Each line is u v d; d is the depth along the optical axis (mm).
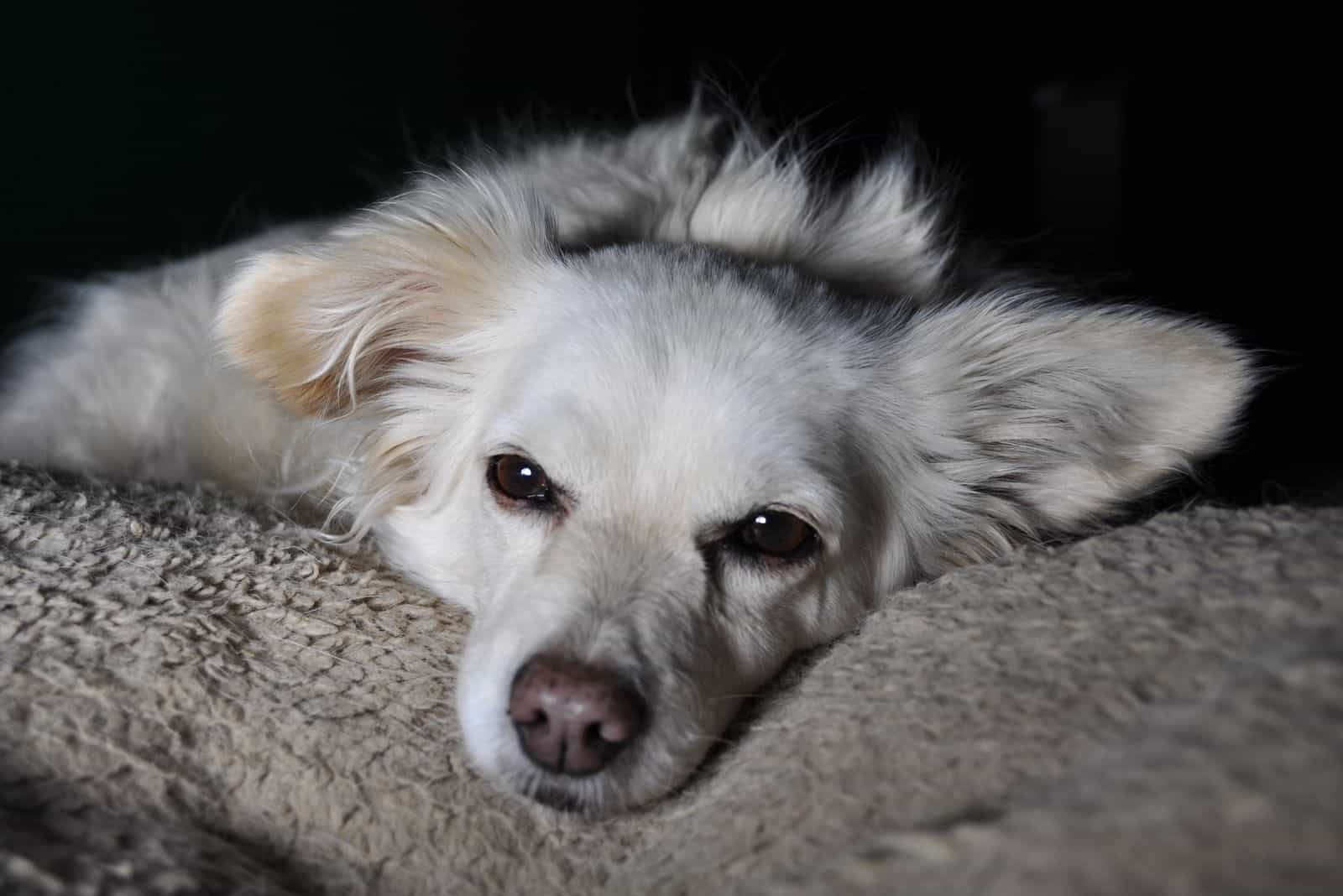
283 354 397
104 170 687
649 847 313
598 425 357
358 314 401
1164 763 247
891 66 838
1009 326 404
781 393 366
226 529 384
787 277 402
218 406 477
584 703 320
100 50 673
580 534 353
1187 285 792
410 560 407
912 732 288
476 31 782
